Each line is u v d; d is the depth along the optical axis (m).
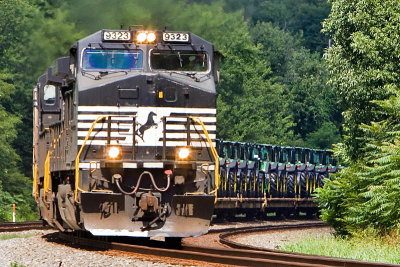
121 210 51.72
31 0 162.00
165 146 53.62
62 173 60.78
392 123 74.50
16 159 153.12
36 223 94.50
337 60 84.94
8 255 50.12
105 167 52.03
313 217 147.88
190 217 52.41
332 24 85.62
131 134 53.41
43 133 67.56
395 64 80.19
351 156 83.06
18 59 158.00
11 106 165.88
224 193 112.44
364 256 58.19
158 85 54.19
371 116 81.38
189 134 53.94
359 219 70.50
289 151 135.75
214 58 56.97
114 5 151.25
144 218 52.41
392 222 66.19
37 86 71.44
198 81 55.50
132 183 52.91
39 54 154.38
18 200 139.25
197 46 56.31
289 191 133.12
